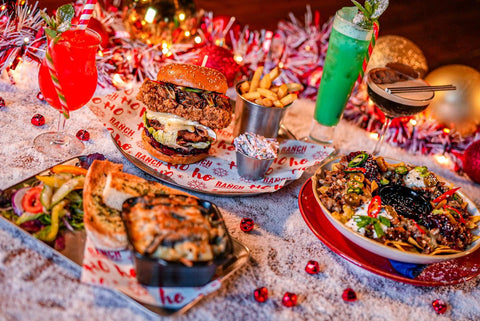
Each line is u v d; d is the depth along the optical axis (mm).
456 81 2525
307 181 2025
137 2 2492
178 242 1344
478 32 4828
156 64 2617
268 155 1977
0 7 2230
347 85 2273
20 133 1987
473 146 2416
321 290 1625
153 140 1986
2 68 2191
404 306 1639
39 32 2256
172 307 1363
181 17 2592
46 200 1516
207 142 2031
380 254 1658
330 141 2480
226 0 4234
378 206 1728
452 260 1785
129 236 1346
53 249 1441
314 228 1784
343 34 2135
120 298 1411
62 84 1774
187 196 1623
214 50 2611
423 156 2672
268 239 1798
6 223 1546
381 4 2070
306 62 2877
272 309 1506
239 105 2205
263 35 2986
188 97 1997
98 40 1823
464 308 1694
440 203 1881
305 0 4656
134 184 1578
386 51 2676
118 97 2270
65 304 1351
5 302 1306
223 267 1545
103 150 2037
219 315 1440
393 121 2680
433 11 5199
